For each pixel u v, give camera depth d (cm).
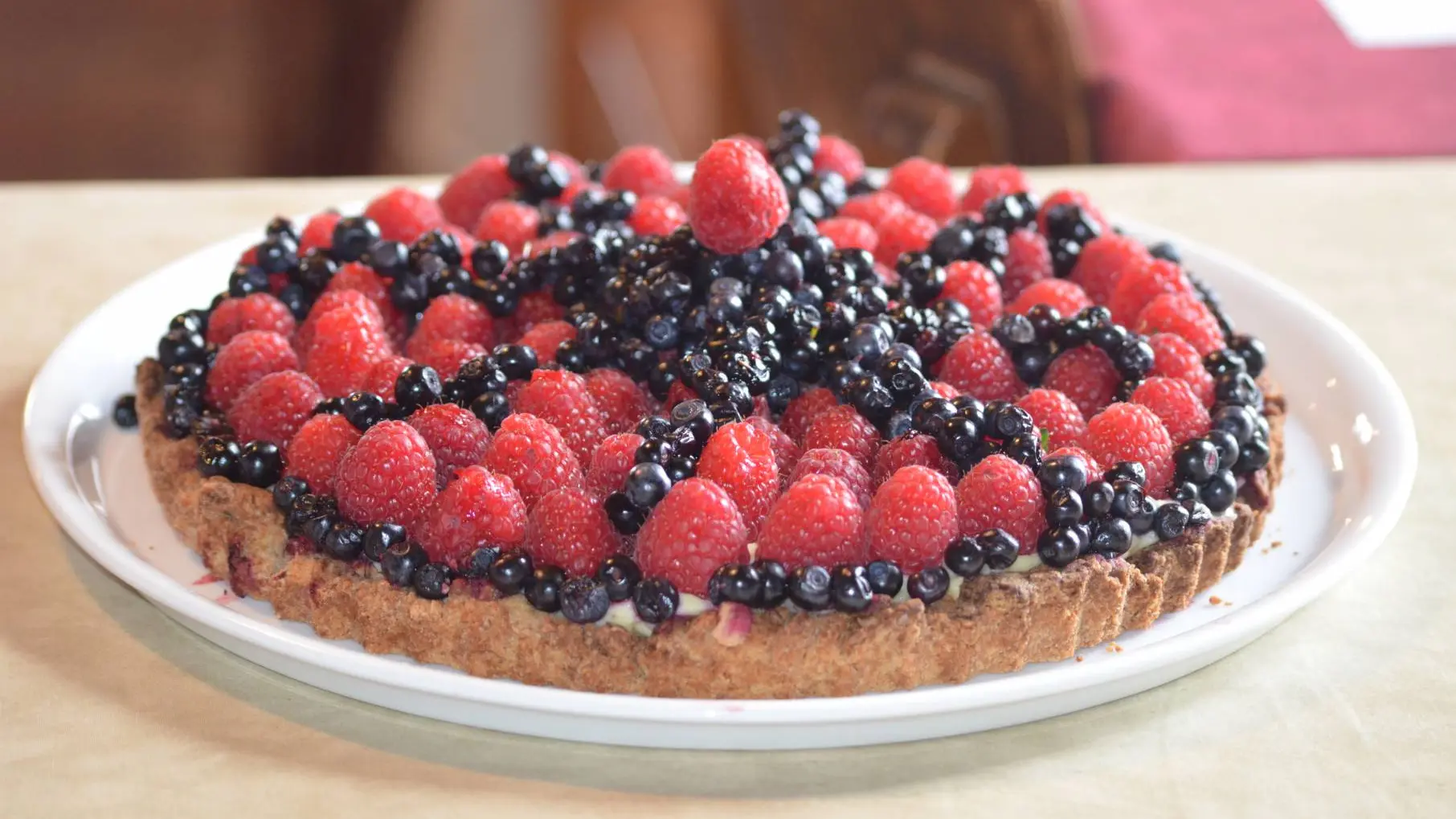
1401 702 52
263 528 53
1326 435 60
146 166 104
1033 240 62
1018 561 52
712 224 56
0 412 62
